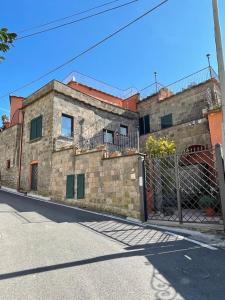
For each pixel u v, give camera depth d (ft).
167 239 20.33
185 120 54.19
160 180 31.73
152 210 31.24
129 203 30.76
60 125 49.88
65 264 14.67
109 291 11.41
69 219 28.22
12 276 13.01
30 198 46.14
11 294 11.14
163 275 13.14
